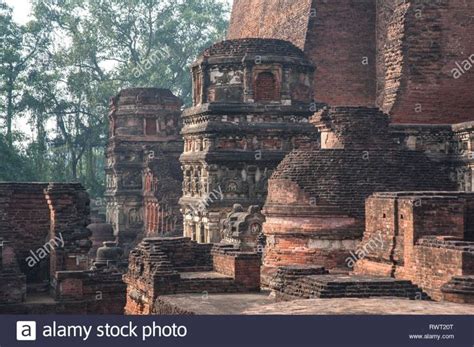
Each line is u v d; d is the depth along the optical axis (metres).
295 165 25.34
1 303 23.42
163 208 48.97
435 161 31.69
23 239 27.02
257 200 35.88
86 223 26.67
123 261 37.38
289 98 36.00
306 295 15.88
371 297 15.05
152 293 19.80
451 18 33.62
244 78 35.78
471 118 33.66
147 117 56.19
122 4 74.19
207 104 35.88
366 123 26.78
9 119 67.06
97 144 70.38
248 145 35.97
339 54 41.91
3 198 26.66
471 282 15.05
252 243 31.44
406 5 33.62
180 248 22.38
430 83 33.50
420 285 18.33
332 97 41.72
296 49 36.78
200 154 36.38
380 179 24.91
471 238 20.19
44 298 24.97
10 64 66.75
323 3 42.00
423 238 18.58
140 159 55.97
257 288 20.42
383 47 40.97
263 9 50.97
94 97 69.06
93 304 24.98
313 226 24.56
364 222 24.39
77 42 71.25
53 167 69.88
